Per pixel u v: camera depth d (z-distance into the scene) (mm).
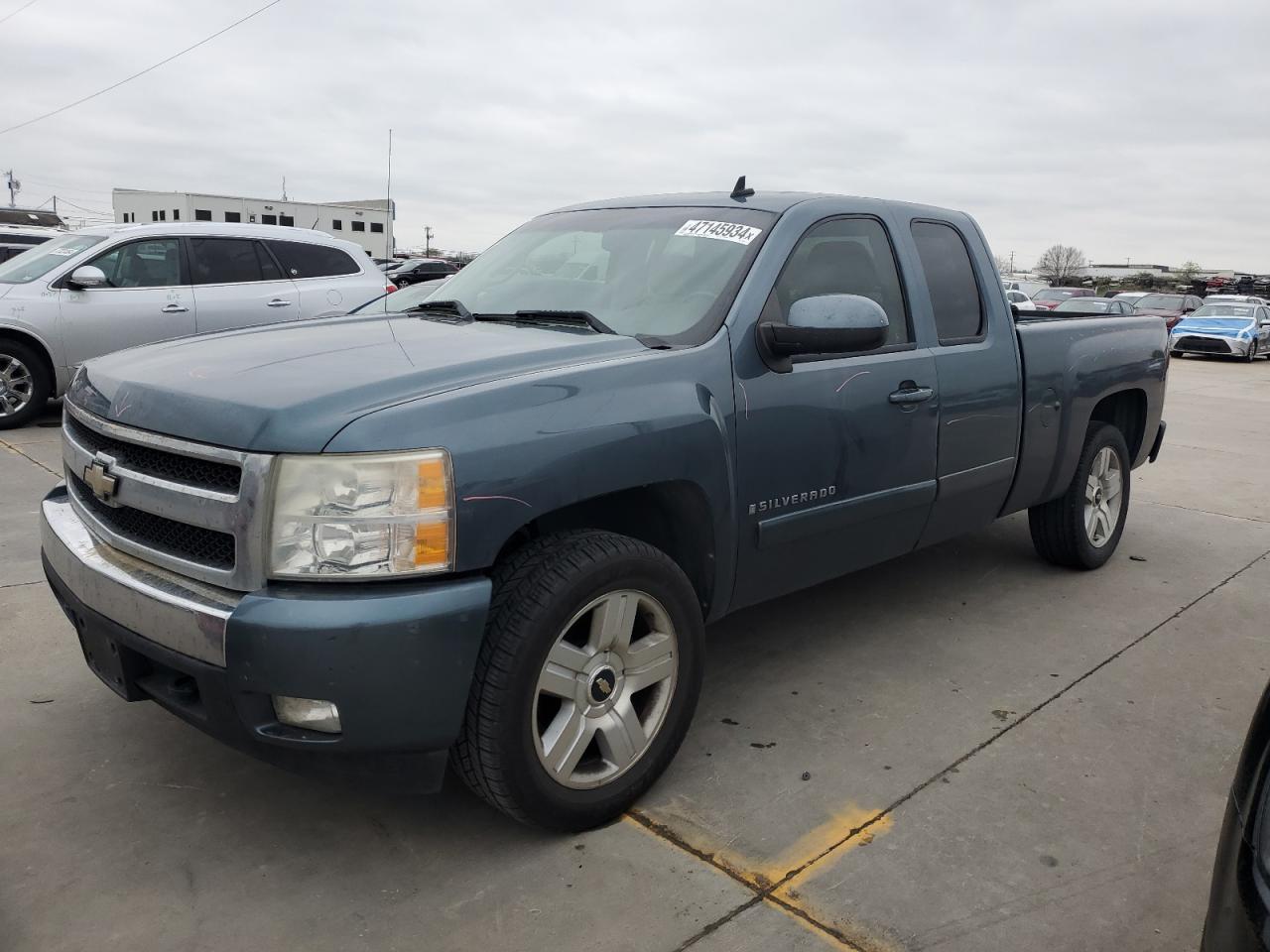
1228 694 3676
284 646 2164
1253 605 4672
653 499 2914
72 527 2844
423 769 2381
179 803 2803
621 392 2670
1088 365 4641
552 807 2559
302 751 2283
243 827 2699
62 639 3881
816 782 2977
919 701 3547
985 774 3053
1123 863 2615
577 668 2580
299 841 2643
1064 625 4344
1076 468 4766
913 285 3768
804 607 4492
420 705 2262
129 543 2541
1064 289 31969
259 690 2213
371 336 3096
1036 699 3588
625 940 2279
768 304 3166
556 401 2520
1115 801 2916
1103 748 3236
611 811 2709
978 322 4102
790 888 2479
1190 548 5664
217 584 2307
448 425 2312
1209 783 3033
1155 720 3449
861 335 2945
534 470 2408
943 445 3797
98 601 2541
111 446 2652
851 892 2467
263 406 2301
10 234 15531
